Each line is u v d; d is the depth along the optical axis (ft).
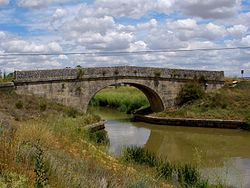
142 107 204.54
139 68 172.96
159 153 99.66
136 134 136.87
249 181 67.10
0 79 155.12
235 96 175.11
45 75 150.61
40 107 133.69
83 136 70.90
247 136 135.74
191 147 112.37
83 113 149.07
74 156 45.42
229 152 103.09
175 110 175.83
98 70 163.63
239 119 157.48
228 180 66.08
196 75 184.24
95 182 32.42
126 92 263.90
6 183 24.20
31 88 147.33
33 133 45.91
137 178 40.42
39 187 25.80
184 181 56.13
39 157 28.96
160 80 178.19
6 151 29.50
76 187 29.68
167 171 60.64
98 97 264.11
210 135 138.51
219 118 160.86
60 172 30.76
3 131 36.60
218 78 186.09
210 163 84.07
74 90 157.89
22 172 27.12
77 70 158.40
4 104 122.62
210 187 55.67
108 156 59.16
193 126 160.66
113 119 187.11
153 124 168.14
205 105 171.73
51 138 50.16
